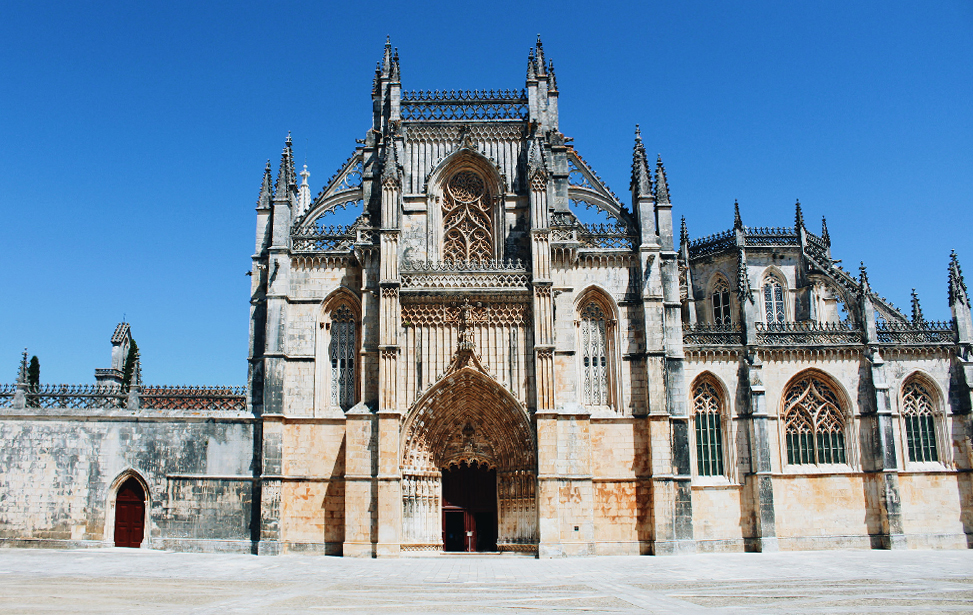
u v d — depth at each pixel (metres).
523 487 56.69
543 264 57.91
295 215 63.59
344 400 58.84
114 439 57.81
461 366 56.81
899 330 66.56
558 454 56.03
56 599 29.69
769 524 60.28
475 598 31.33
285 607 28.27
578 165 66.94
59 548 56.19
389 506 54.50
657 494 56.34
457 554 56.25
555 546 54.09
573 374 58.00
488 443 59.06
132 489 57.78
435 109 64.69
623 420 58.25
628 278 60.66
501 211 61.97
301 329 59.06
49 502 57.06
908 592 33.09
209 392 61.19
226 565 46.56
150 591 32.81
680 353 59.47
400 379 57.09
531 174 59.28
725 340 65.00
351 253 60.12
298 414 57.75
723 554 57.66
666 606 28.75
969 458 64.44
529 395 57.16
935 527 63.19
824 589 34.34
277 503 55.75
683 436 58.03
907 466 64.38
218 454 57.44
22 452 57.59
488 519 59.81
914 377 66.00
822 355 65.25
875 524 62.69
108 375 67.50
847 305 77.25
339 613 26.77
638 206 61.16
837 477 63.16
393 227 58.19
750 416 62.72
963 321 66.31
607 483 57.38
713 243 82.06
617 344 59.56
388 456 55.16
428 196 62.09
